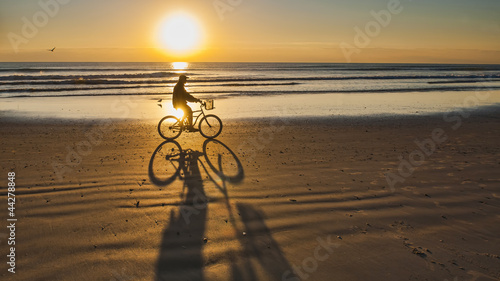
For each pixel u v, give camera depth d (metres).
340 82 36.84
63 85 28.94
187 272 3.25
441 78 45.31
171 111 16.11
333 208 4.84
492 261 3.50
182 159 7.38
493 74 59.84
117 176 6.11
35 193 5.21
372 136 10.33
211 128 9.60
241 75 56.34
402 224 4.36
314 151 8.27
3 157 7.29
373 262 3.46
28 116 13.79
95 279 3.11
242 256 3.55
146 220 4.37
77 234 3.96
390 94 24.17
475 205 4.98
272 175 6.31
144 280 3.11
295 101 20.14
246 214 4.59
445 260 3.52
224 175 6.28
